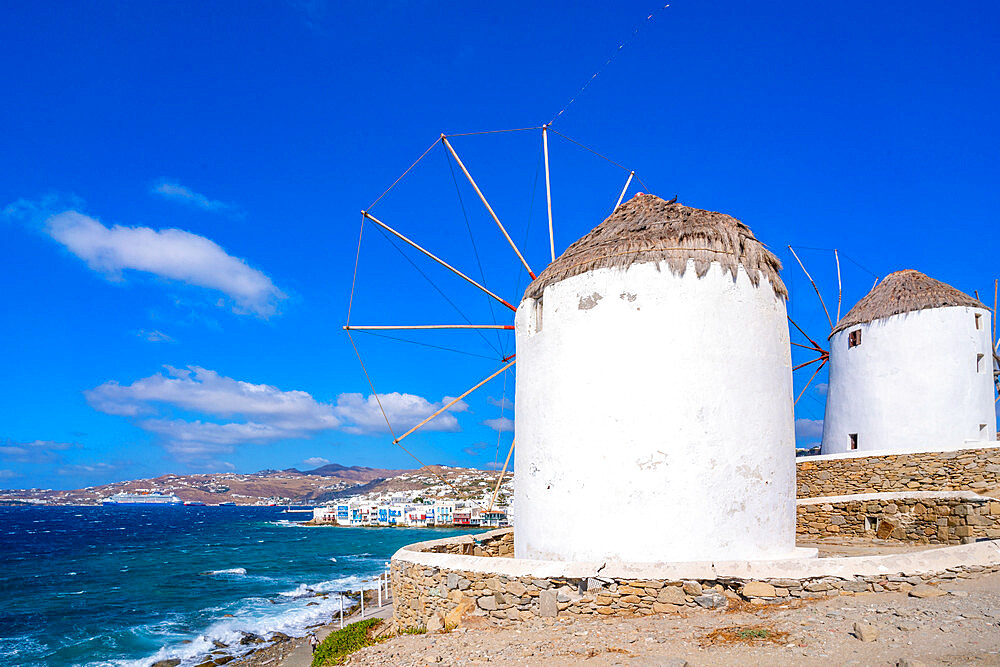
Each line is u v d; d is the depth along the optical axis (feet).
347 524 408.87
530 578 31.35
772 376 37.47
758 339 37.06
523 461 39.99
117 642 80.84
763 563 29.01
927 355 63.62
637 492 34.58
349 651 36.65
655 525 34.14
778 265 40.37
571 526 35.99
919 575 28.40
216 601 111.86
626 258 36.68
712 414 34.94
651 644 24.76
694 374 35.17
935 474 52.44
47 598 119.55
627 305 36.24
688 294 35.86
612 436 35.42
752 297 37.24
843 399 69.87
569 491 36.32
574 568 30.63
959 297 64.23
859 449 67.31
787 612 26.68
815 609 26.61
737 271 36.81
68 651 77.10
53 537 312.71
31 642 82.79
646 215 39.70
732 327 36.17
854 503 50.19
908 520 46.70
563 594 30.37
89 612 103.30
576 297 37.73
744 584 28.53
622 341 36.04
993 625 22.75
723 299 36.19
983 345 64.23
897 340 65.26
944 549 30.73
